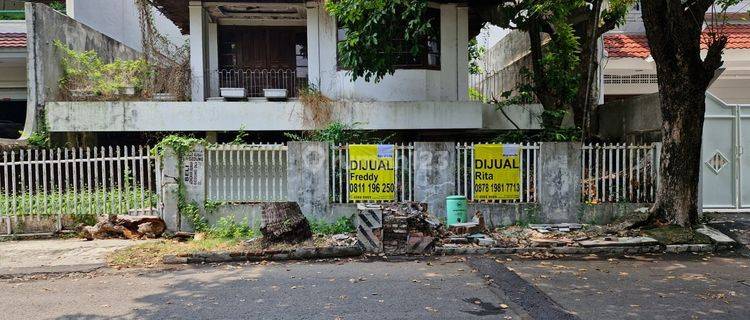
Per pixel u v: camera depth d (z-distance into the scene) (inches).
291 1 478.0
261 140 487.2
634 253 306.8
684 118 329.7
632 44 474.9
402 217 314.2
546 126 443.2
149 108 429.4
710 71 326.0
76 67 469.1
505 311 198.5
